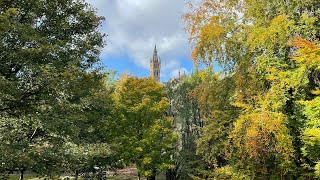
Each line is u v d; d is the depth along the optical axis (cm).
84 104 1449
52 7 1431
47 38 1377
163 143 2642
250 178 1396
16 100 1148
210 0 1507
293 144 1269
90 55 1612
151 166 2619
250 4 1377
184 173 2956
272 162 1334
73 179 2372
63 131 1222
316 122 1065
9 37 1112
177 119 3328
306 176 1247
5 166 950
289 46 1261
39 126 1135
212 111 1766
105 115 2103
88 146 1397
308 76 1252
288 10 1258
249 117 1211
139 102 2712
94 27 1638
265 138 1145
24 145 1065
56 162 1118
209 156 1825
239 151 1404
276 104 1189
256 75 1376
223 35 1459
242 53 1448
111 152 1585
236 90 1465
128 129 2625
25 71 1158
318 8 1230
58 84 1154
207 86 1669
